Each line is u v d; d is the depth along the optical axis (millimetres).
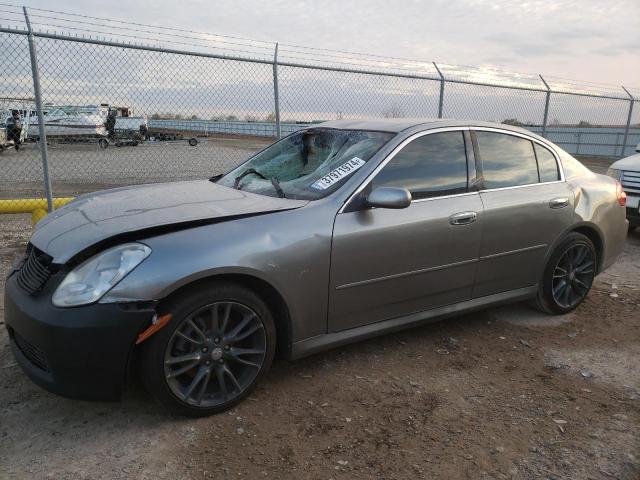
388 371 3459
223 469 2469
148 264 2580
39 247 2881
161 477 2408
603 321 4461
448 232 3559
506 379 3414
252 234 2857
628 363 3697
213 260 2688
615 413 3037
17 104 7824
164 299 2645
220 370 2854
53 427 2766
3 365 3381
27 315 2598
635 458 2627
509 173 4031
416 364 3570
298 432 2770
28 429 2746
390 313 3479
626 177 7484
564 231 4285
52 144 12969
